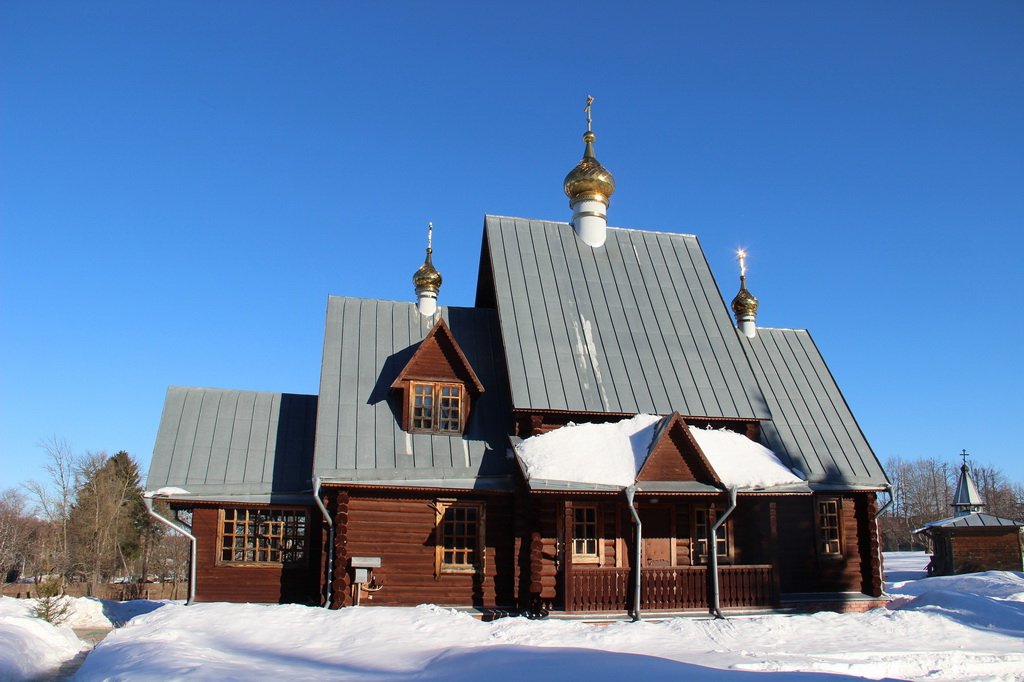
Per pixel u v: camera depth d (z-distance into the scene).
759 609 21.48
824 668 15.53
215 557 22.19
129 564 61.28
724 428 23.56
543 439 21.53
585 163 28.47
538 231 27.67
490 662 13.92
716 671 13.29
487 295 29.20
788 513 24.75
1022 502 90.12
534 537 20.80
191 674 12.75
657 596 20.80
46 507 57.19
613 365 23.73
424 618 17.88
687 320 25.84
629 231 28.78
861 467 25.12
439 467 21.83
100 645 16.86
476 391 23.19
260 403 25.12
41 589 23.45
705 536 23.17
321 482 20.95
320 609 19.02
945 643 18.30
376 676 13.39
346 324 25.28
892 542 94.69
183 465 22.91
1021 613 20.77
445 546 21.88
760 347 28.89
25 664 16.36
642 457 20.92
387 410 22.98
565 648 15.31
